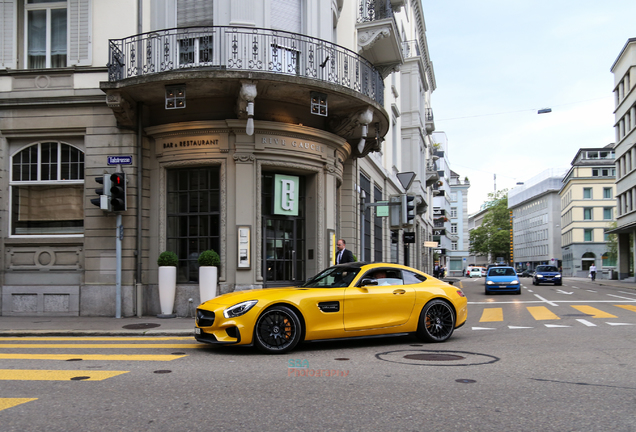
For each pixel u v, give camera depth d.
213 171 13.22
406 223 12.75
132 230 12.92
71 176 13.50
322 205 14.20
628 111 46.44
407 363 6.79
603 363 6.71
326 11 14.53
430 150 51.03
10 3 13.72
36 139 13.56
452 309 8.88
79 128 13.26
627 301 18.59
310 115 14.03
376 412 4.53
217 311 7.53
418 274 8.99
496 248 109.94
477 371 6.25
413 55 36.59
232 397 5.04
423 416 4.41
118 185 12.16
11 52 13.59
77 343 8.98
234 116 12.95
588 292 26.58
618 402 4.86
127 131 13.09
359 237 17.61
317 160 13.99
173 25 13.23
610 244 62.97
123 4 13.39
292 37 12.68
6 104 13.35
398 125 30.48
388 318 8.30
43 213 13.53
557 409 4.63
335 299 7.95
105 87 12.16
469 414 4.47
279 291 7.95
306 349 8.00
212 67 12.56
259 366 6.62
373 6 18.91
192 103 13.04
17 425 4.18
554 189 93.25
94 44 13.41
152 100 12.93
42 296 13.03
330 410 4.59
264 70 12.63
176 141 13.05
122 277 12.80
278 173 13.78
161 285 12.47
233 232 12.76
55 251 13.22
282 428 4.10
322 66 13.23
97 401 4.91
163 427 4.12
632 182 45.62
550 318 12.51
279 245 13.84
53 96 13.27
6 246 13.32
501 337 9.26
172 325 10.98
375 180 22.77
